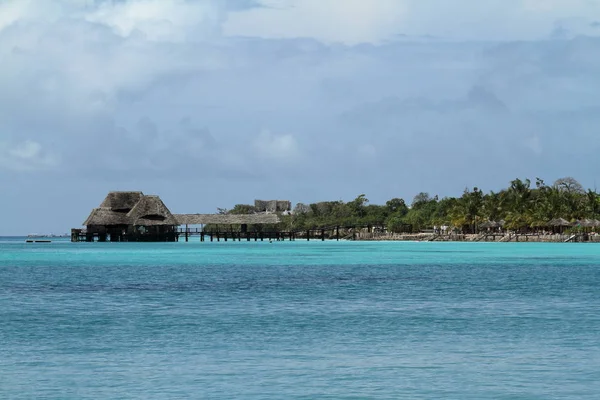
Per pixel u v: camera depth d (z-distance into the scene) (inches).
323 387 1299.2
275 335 1770.4
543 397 1238.3
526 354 1546.5
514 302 2400.3
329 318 2036.2
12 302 2412.6
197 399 1227.9
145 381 1338.6
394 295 2620.6
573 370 1411.2
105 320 2003.0
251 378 1358.3
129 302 2409.0
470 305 2321.6
